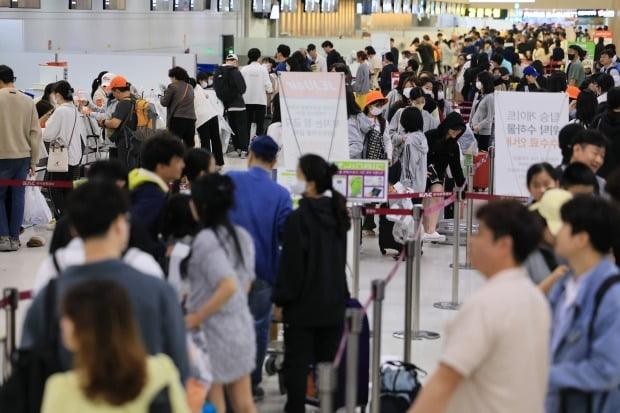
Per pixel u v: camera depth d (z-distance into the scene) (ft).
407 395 30.37
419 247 44.55
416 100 69.21
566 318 22.26
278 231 34.30
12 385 19.72
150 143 31.81
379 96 59.57
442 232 67.21
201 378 26.25
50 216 64.59
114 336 16.62
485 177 75.97
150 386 17.19
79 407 16.94
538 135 50.39
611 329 21.26
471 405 19.94
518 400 19.80
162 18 154.30
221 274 26.94
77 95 87.51
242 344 28.25
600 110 57.93
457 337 19.69
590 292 21.81
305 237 32.24
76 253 23.09
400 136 60.80
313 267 32.22
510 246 20.22
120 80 72.90
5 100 58.80
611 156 46.19
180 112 86.28
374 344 29.40
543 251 28.09
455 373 19.44
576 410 21.91
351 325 26.21
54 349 19.57
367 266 59.00
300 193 34.40
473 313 19.71
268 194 34.50
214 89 102.22
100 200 19.58
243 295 28.58
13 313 27.20
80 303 16.69
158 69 102.73
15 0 111.86
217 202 27.50
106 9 134.72
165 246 30.71
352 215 43.88
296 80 44.11
